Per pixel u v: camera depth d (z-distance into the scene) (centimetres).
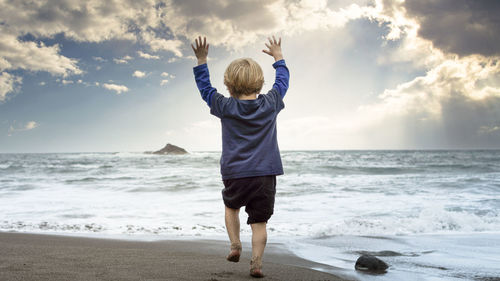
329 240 362
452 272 232
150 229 432
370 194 760
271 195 181
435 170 1578
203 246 325
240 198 180
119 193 823
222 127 186
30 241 330
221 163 185
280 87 205
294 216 516
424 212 501
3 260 230
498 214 516
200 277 194
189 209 588
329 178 1167
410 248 320
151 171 1600
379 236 382
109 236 387
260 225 187
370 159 2989
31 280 177
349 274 225
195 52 206
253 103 184
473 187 883
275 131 192
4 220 490
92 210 582
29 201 691
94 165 2181
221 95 189
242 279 191
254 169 176
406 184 953
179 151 7462
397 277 218
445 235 387
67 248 287
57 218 512
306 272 221
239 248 184
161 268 217
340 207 593
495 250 309
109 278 185
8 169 1783
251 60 193
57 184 1036
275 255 291
